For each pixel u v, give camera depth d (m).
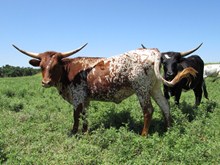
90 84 4.30
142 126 4.50
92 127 4.50
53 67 4.19
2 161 3.34
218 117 4.88
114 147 3.53
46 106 6.29
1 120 5.07
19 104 6.36
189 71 4.13
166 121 4.34
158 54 4.05
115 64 4.17
